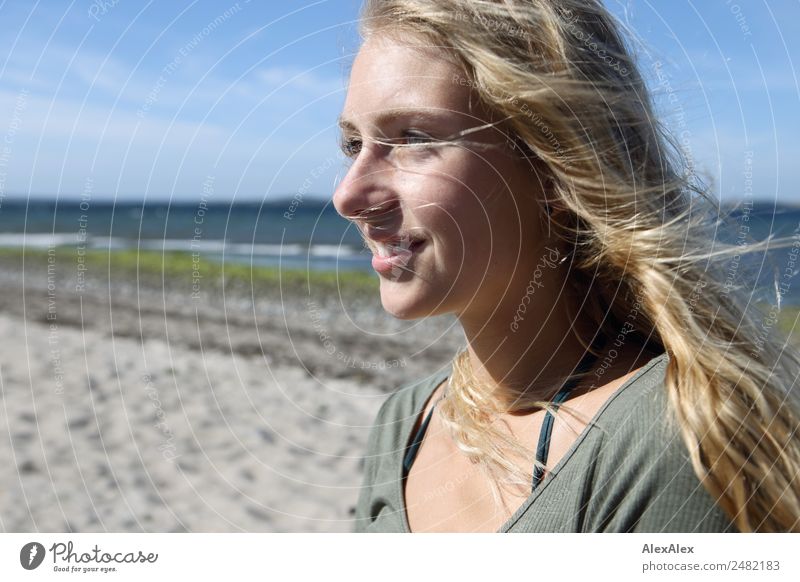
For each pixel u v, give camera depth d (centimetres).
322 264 1384
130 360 705
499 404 125
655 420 105
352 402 589
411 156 111
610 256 119
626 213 118
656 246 117
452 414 131
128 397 581
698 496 103
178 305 1080
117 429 509
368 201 112
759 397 110
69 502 392
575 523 105
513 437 120
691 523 103
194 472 441
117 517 376
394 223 112
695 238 124
